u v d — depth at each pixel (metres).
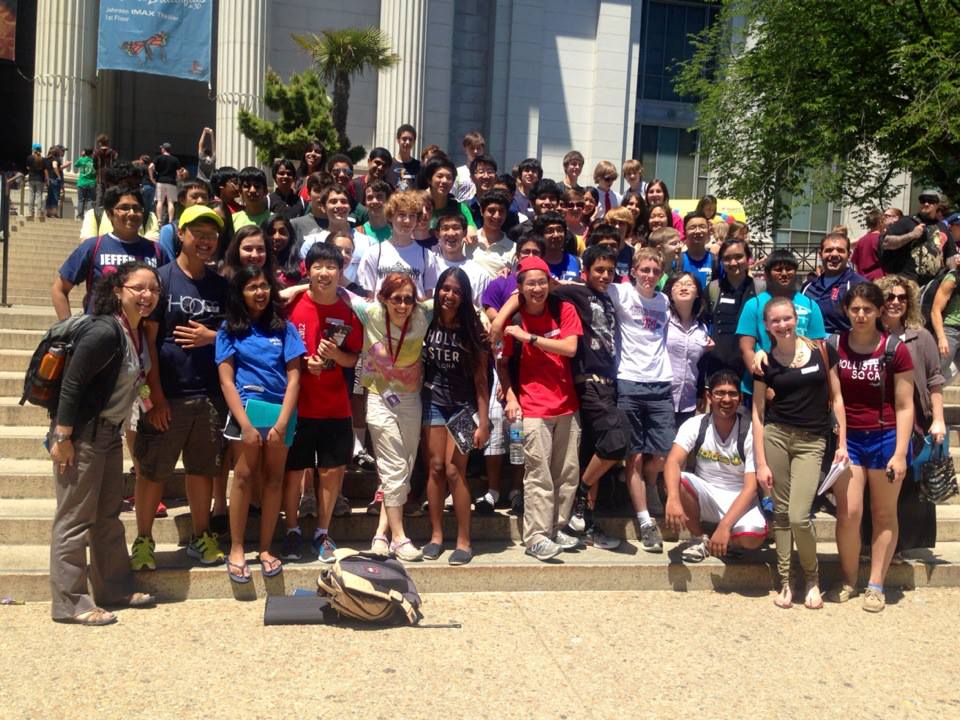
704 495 6.23
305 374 5.79
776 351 5.94
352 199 8.62
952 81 16.44
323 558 5.81
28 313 9.02
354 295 6.09
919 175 18.62
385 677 4.58
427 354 6.03
